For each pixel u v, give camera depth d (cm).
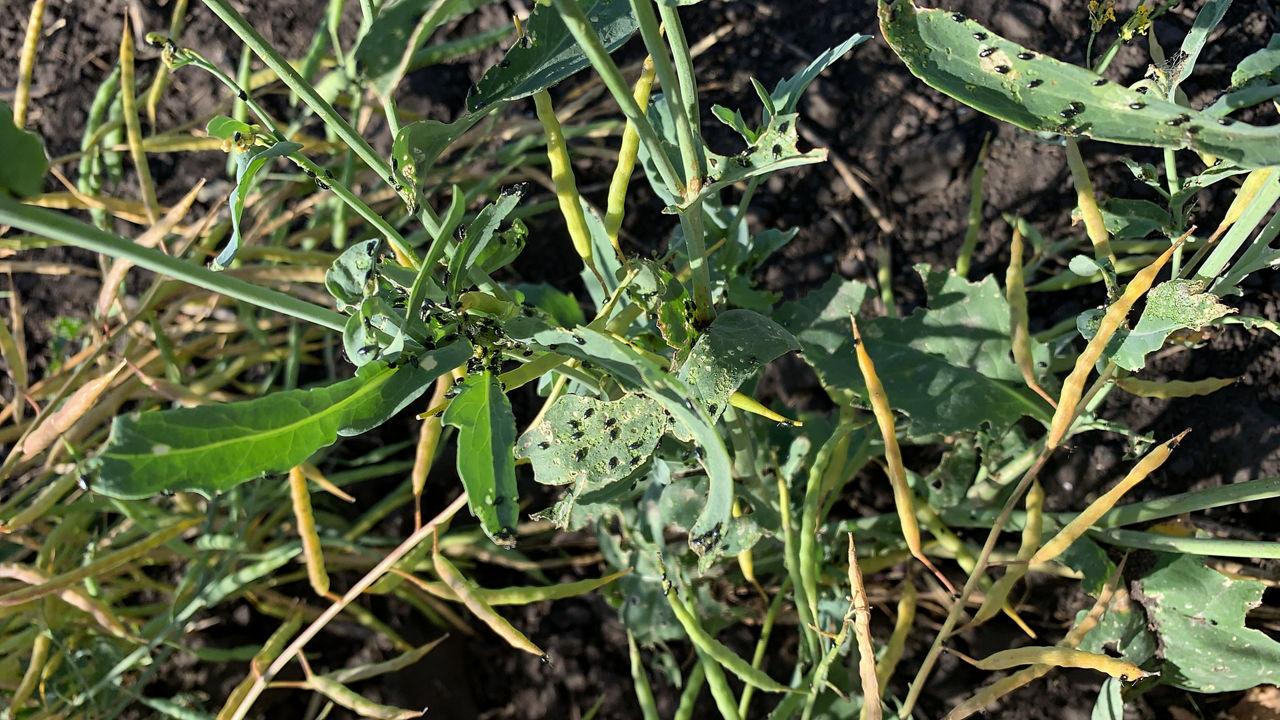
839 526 37
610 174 49
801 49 48
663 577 29
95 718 36
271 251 40
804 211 47
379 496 45
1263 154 18
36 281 48
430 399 43
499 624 27
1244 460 38
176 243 47
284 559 36
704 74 49
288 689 40
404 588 41
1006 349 32
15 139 14
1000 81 19
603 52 18
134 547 34
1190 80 43
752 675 29
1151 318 25
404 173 22
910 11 19
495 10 50
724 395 24
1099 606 31
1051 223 44
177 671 39
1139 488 39
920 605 40
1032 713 38
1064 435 32
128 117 38
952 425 31
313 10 50
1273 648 31
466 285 25
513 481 19
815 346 33
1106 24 44
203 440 17
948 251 45
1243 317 24
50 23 51
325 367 47
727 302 34
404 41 19
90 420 37
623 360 20
